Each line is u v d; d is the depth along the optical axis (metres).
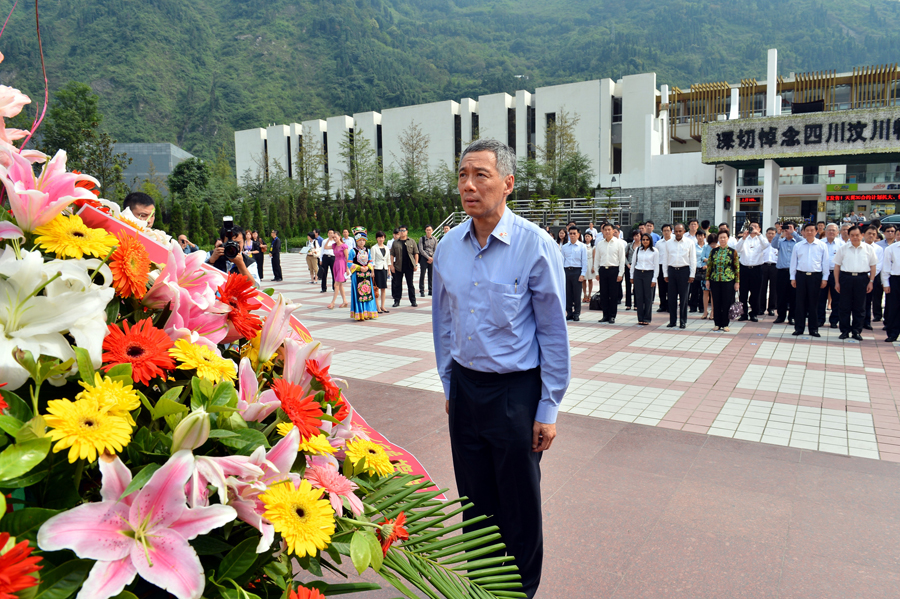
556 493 3.39
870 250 8.19
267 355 1.20
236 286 1.19
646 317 9.70
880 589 2.48
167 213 40.62
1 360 0.83
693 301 11.50
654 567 2.64
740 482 3.54
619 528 2.99
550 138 39.94
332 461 1.19
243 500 0.94
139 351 0.96
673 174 32.47
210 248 33.94
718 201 28.50
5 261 0.88
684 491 3.42
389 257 12.04
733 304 9.12
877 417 4.80
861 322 8.34
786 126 23.52
